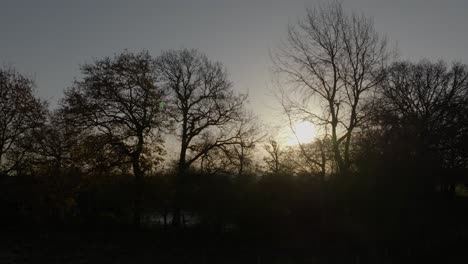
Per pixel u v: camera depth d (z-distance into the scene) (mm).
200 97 51812
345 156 42594
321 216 42531
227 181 46844
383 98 48969
